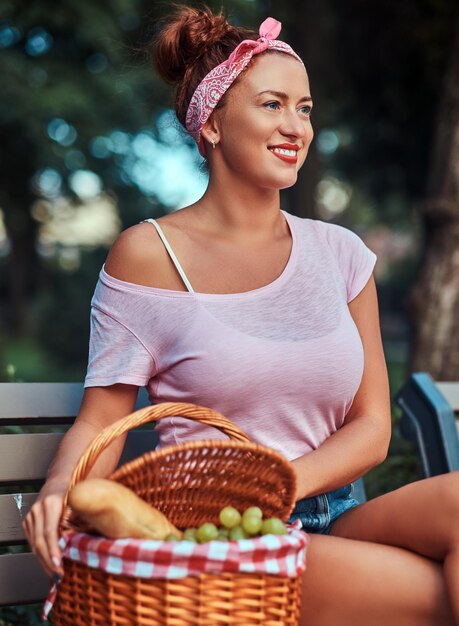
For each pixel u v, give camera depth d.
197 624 1.85
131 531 1.88
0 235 26.55
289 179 2.58
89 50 11.90
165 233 2.58
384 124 11.27
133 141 13.98
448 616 2.19
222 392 2.43
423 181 12.22
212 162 2.66
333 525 2.48
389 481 4.09
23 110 11.70
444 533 2.20
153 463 1.97
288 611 1.96
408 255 24.83
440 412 3.24
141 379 2.50
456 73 6.11
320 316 2.55
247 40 2.57
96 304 2.58
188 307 2.49
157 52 2.78
